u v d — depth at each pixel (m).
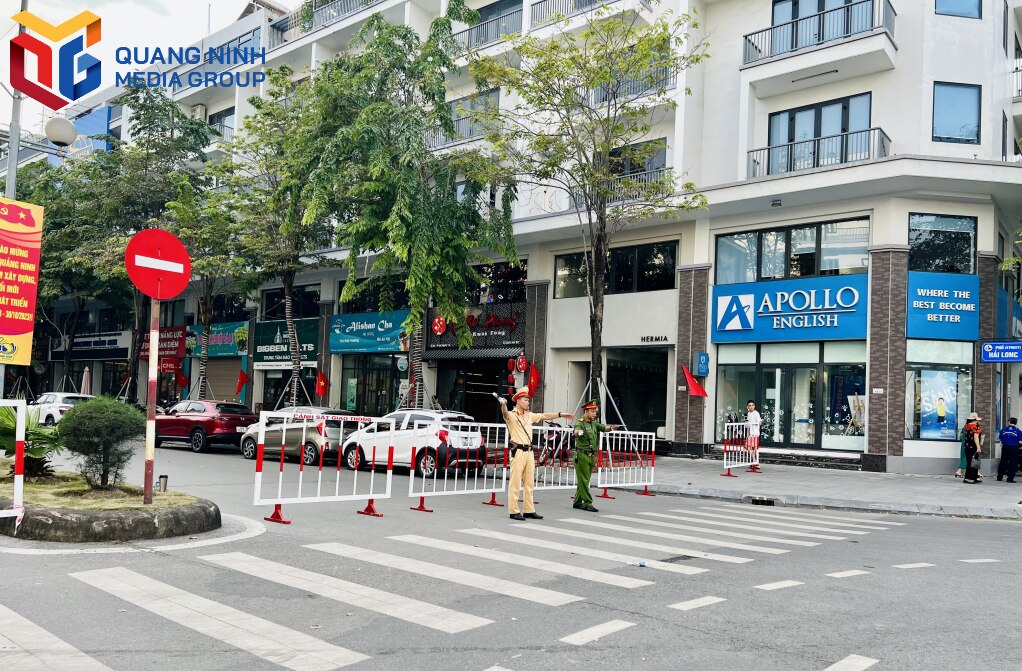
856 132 19.42
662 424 23.02
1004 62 21.91
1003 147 21.72
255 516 9.97
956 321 19.11
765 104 22.27
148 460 8.53
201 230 26.22
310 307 33.22
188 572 6.61
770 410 21.00
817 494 14.71
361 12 29.78
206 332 29.72
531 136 19.22
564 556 7.80
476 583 6.50
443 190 20.31
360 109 20.11
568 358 25.17
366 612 5.54
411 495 11.56
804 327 20.27
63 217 31.34
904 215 19.25
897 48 20.25
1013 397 23.75
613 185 19.84
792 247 20.95
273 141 24.81
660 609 5.80
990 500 14.18
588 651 4.79
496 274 27.28
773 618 5.64
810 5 21.56
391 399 29.70
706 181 22.88
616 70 18.17
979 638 5.27
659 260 23.33
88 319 44.41
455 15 20.86
